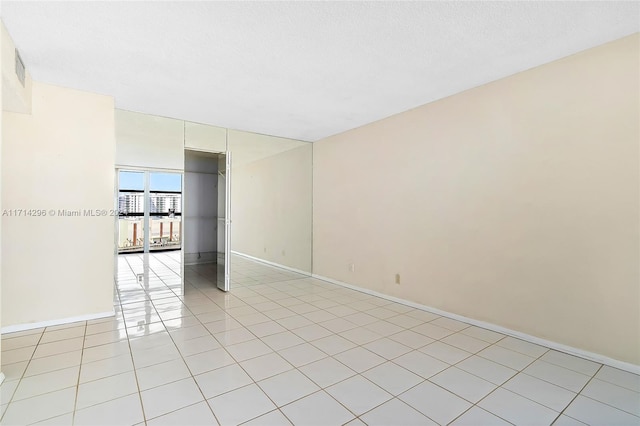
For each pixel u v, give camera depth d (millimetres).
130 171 4473
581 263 2680
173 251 5250
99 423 1810
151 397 2068
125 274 4809
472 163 3465
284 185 6457
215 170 7742
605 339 2545
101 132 3605
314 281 5629
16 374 2342
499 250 3227
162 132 4531
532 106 2988
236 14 2164
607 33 2414
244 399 2057
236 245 7762
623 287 2467
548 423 1833
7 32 2359
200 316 3703
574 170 2725
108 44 2559
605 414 1913
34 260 3256
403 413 1925
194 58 2795
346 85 3389
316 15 2180
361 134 4938
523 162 3049
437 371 2434
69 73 3090
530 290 2990
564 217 2779
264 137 5617
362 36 2443
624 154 2469
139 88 3455
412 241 4125
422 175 4004
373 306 4137
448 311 3691
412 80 3260
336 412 1931
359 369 2459
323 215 5695
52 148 3342
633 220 2426
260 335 3129
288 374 2375
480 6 2084
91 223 3543
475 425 1818
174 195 5078
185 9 2111
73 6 2072
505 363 2564
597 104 2602
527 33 2408
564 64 2783
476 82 3316
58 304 3369
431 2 2041
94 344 2883
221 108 4133
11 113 3152
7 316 3131
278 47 2609
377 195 4652
